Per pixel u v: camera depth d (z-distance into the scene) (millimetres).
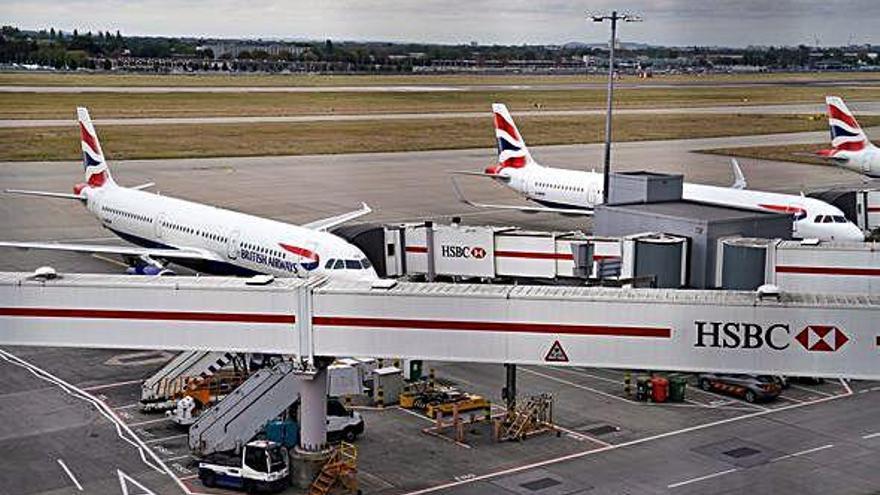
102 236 99188
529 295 39375
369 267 62094
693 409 52688
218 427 44000
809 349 37594
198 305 40688
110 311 41094
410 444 47281
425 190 134375
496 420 49281
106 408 52062
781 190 131125
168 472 43844
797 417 51438
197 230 74125
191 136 198375
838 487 42312
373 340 40188
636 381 57156
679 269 64938
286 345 40688
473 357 39875
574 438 48219
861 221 98938
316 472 42031
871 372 37250
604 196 82375
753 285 61531
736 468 44406
